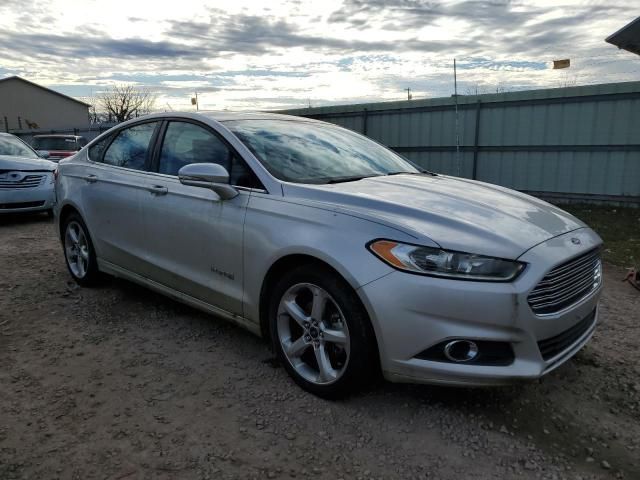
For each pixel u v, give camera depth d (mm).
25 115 58281
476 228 2613
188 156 3750
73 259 5039
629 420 2844
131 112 54688
